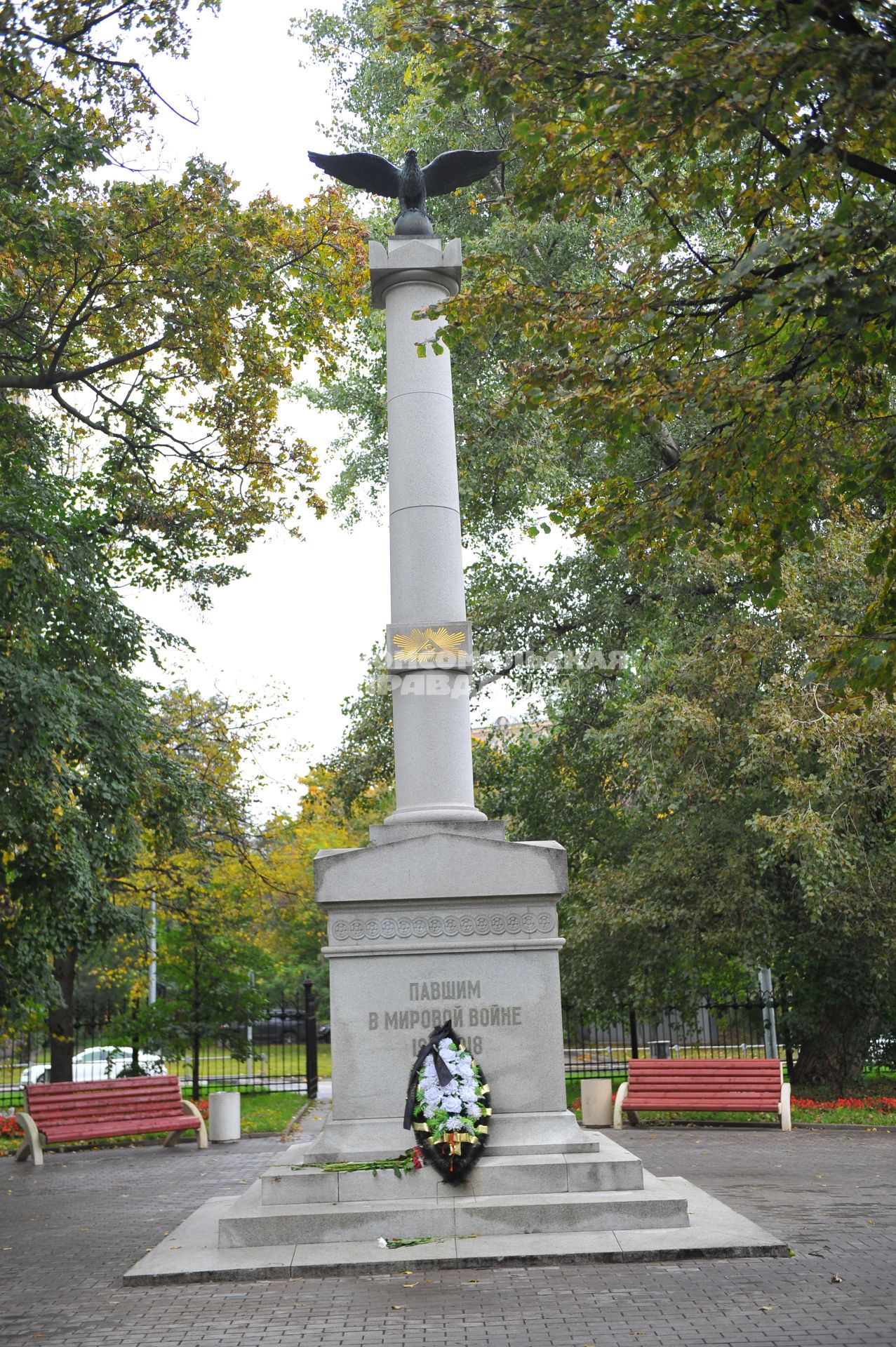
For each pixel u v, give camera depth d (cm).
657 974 2042
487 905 980
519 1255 786
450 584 1080
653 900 1961
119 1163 1582
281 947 4216
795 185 868
